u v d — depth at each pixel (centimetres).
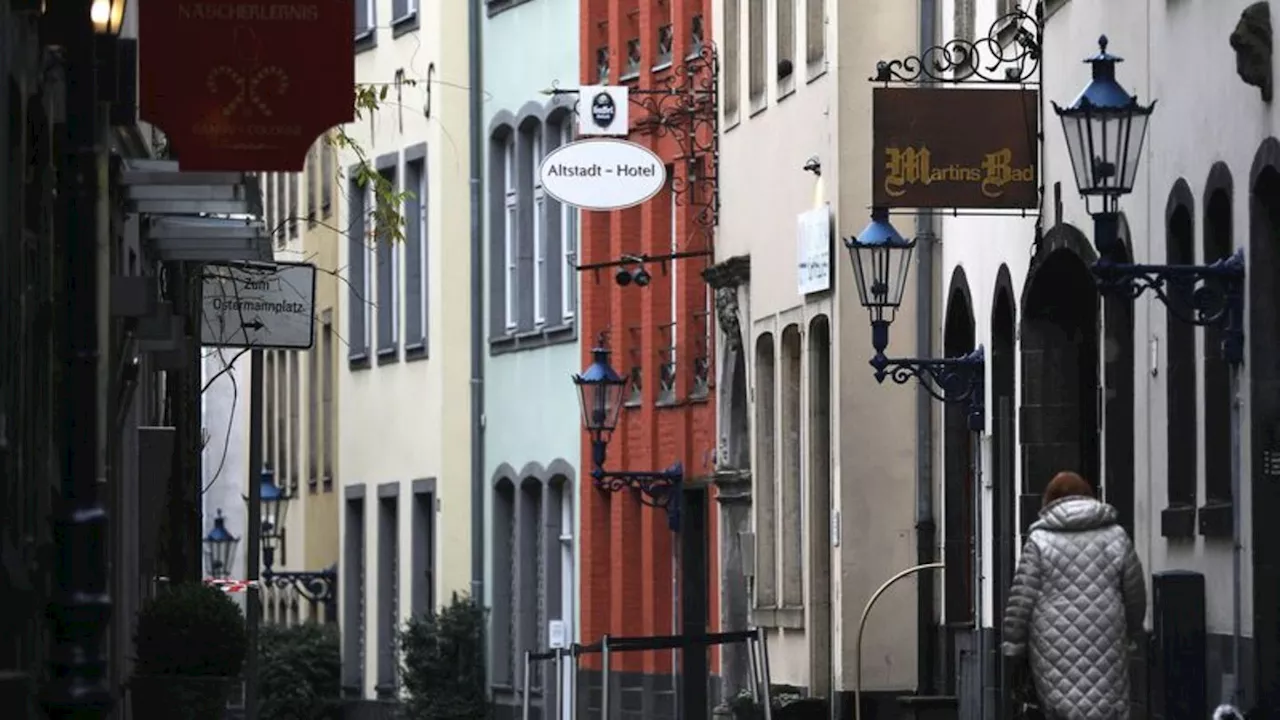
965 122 6200
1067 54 6225
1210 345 5297
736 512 9556
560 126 11369
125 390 5756
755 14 9262
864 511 8162
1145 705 5728
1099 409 6191
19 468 3916
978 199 6216
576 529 11106
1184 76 5409
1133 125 4950
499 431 11906
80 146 3719
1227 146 5097
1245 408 4994
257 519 5903
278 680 13225
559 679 6738
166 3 4378
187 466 7469
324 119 4403
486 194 12044
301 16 4400
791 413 8981
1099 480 6272
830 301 8344
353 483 13438
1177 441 5572
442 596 12212
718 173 9669
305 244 14088
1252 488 4941
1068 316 6656
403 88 12644
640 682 10531
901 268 6744
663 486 10044
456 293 12262
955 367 7062
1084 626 4638
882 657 8144
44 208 4228
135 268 6097
